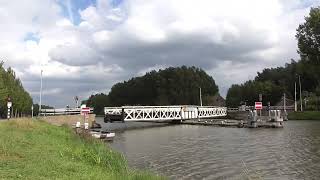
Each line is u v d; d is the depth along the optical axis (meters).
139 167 40.38
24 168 20.97
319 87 156.25
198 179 34.59
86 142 38.94
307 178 34.75
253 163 42.44
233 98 191.12
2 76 81.38
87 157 28.91
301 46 129.38
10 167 20.91
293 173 36.91
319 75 131.12
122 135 80.50
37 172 20.47
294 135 72.62
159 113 123.19
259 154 49.03
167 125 118.88
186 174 36.84
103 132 68.88
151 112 121.12
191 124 122.50
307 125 100.25
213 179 34.62
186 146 59.00
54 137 38.25
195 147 57.56
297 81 173.00
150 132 89.00
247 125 99.69
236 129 93.75
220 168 39.72
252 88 179.62
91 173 22.22
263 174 36.66
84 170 22.95
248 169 39.12
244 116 145.62
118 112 116.50
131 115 117.12
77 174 21.39
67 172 21.59
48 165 22.58
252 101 179.50
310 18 127.25
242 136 73.94
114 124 127.38
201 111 138.88
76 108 104.81
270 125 95.81
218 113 148.75
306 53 129.62
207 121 126.38
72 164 24.09
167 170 38.91
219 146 58.38
